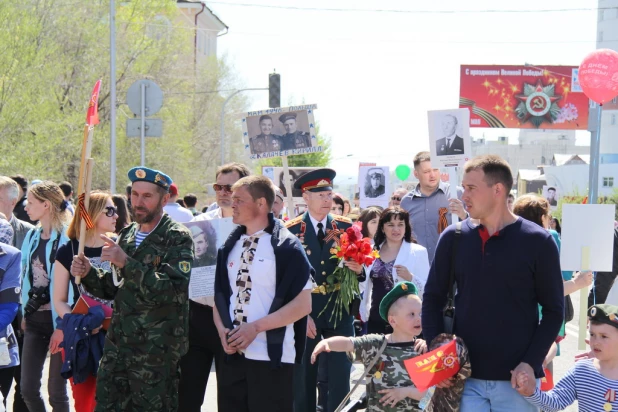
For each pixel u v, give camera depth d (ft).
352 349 17.70
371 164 70.28
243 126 26.94
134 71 104.94
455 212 26.12
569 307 21.79
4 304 17.99
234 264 17.53
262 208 17.51
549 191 120.98
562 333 21.49
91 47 96.78
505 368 14.26
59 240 21.18
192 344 19.77
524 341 14.25
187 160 122.21
